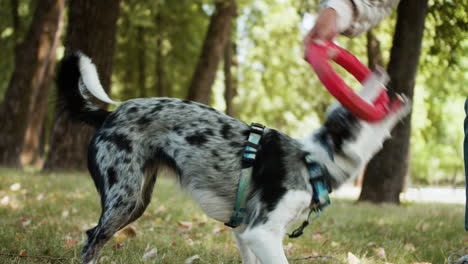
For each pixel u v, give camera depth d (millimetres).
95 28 9875
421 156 31203
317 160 3170
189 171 3371
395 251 4668
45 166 10930
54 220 5195
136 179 3393
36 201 6395
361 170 3168
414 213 7953
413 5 8945
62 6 13359
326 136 3156
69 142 10828
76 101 3818
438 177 31891
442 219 7242
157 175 3607
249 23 19047
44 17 13117
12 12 16438
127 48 17969
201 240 4797
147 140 3443
